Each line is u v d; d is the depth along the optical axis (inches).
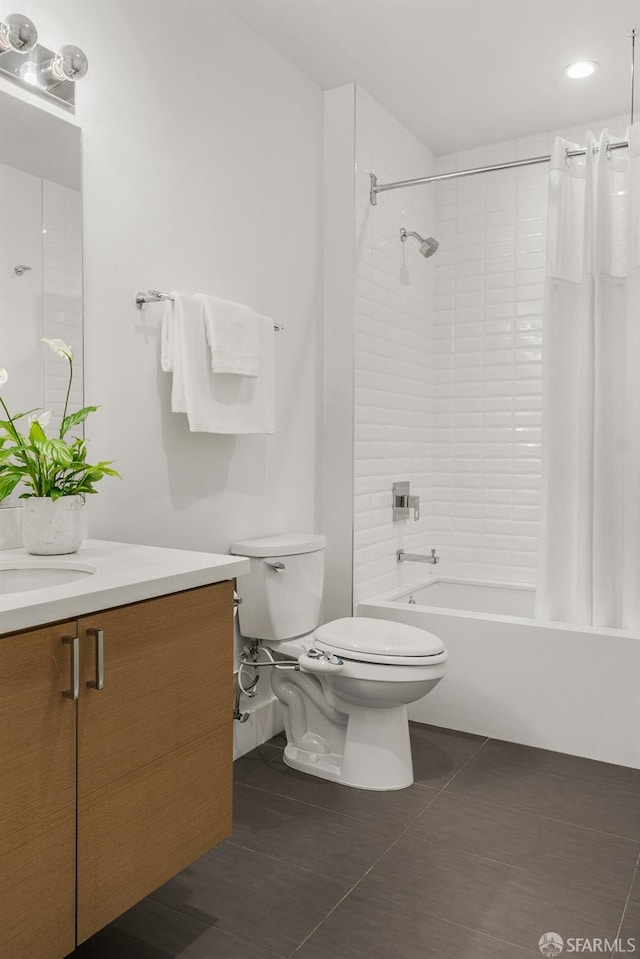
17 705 44.7
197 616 59.2
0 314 67.2
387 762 92.4
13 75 68.2
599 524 105.6
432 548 150.6
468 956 60.9
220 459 97.0
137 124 83.0
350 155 118.2
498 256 144.0
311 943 62.6
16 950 45.1
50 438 71.9
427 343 148.2
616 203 109.8
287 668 96.3
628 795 91.0
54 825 47.4
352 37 104.1
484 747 105.7
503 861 75.5
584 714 102.3
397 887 70.9
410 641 91.8
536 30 102.3
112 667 51.3
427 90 120.9
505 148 142.7
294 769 98.4
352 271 118.7
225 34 97.0
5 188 67.5
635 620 103.7
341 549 121.0
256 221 103.9
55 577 63.4
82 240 74.8
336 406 120.9
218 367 86.1
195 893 69.9
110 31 79.4
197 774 59.7
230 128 98.3
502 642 108.0
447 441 150.2
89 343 77.4
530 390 141.8
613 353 105.8
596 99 124.3
